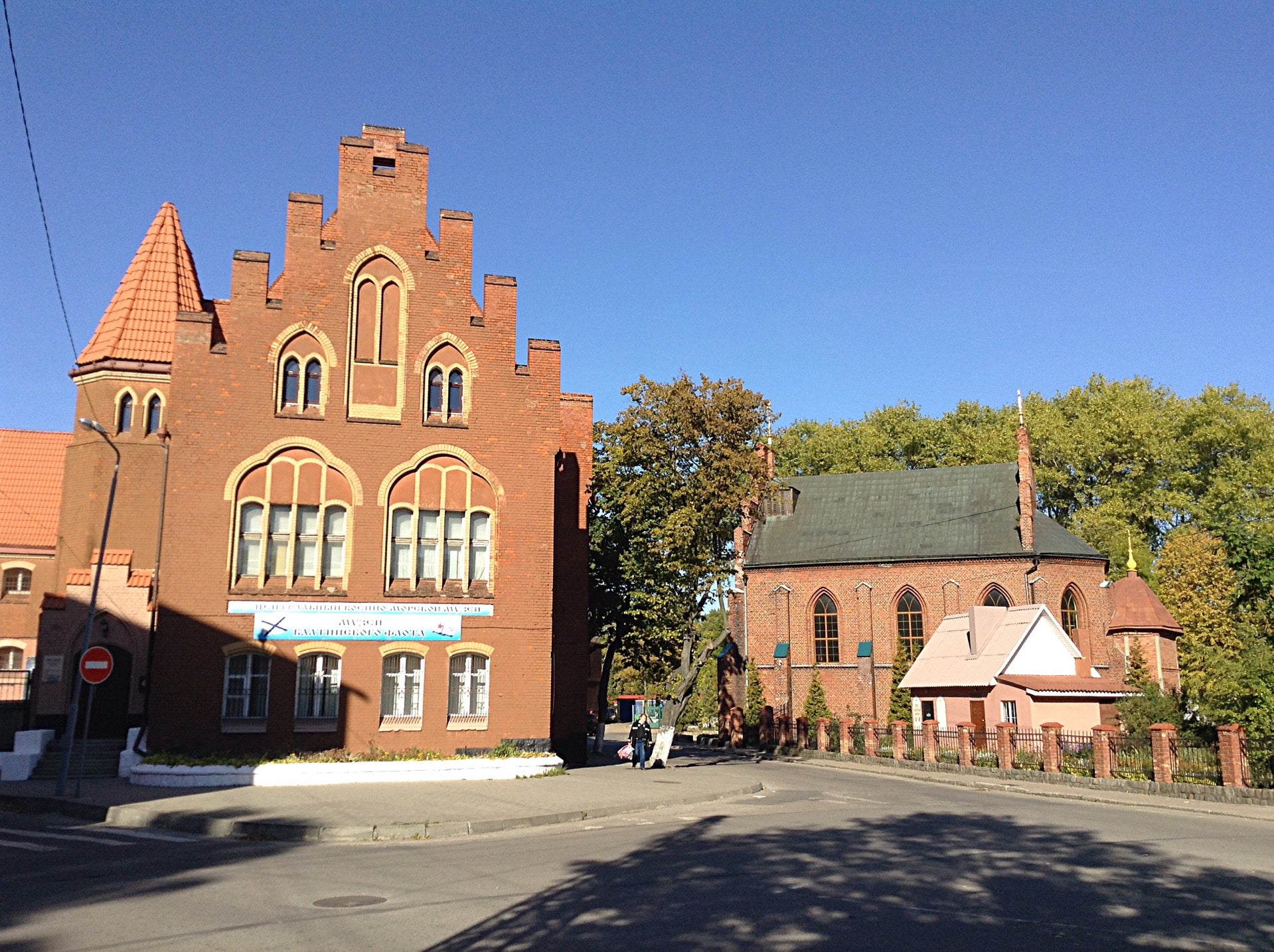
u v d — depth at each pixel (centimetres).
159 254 3925
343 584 2975
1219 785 2644
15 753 2911
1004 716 4444
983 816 2188
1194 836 1872
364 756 2841
